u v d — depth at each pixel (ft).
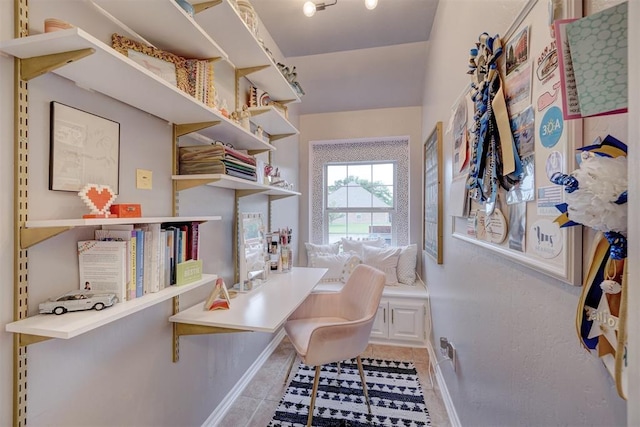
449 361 5.44
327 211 11.21
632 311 1.16
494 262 3.31
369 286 5.78
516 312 2.77
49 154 2.50
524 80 2.53
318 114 10.71
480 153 3.32
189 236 3.90
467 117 4.18
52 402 2.56
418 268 10.03
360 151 10.81
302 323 6.08
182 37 3.57
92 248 2.81
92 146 2.90
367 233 10.98
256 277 5.88
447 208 5.76
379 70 8.94
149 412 3.71
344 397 5.89
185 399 4.42
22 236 2.29
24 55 2.26
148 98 3.20
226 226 5.65
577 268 1.84
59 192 2.58
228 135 5.05
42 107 2.45
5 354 2.24
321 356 4.73
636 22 1.12
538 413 2.37
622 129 1.48
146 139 3.65
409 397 5.92
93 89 2.92
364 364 7.25
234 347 5.90
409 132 10.05
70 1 2.70
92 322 2.31
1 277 2.21
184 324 4.10
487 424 3.51
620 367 1.40
